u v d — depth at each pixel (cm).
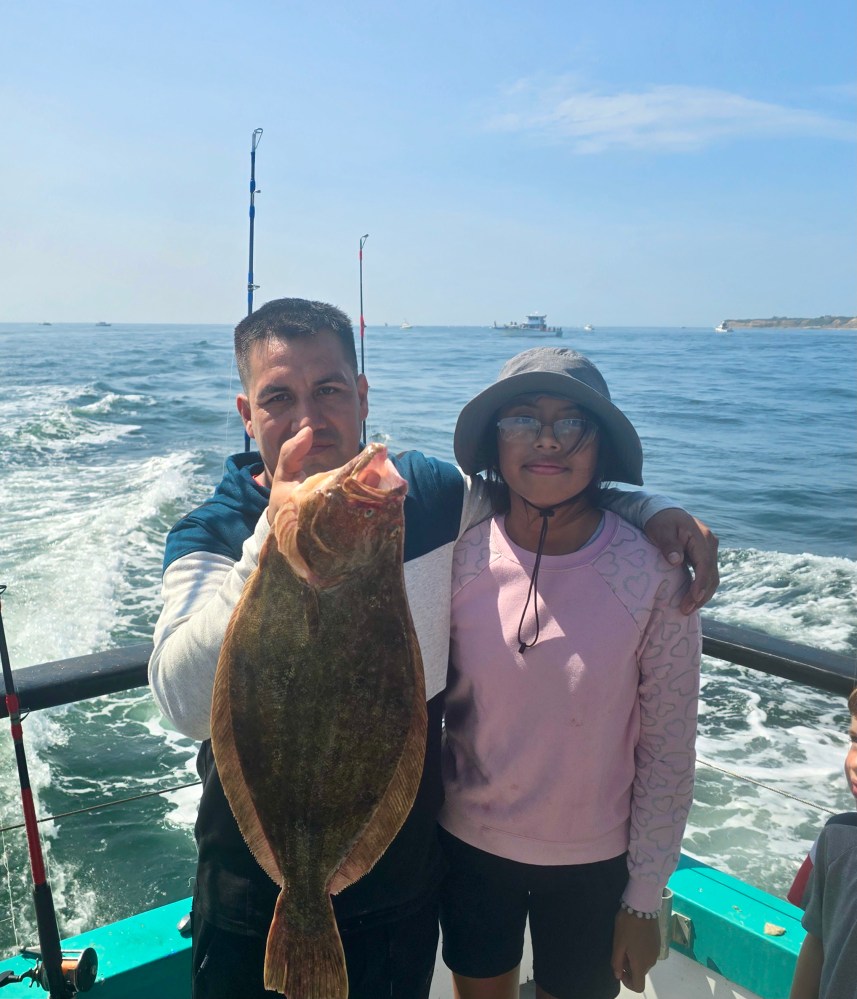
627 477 221
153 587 1050
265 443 201
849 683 245
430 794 204
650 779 213
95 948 243
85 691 241
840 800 629
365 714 169
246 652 164
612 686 206
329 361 198
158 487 1570
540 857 213
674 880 279
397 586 169
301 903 169
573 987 221
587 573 208
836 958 179
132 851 569
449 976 278
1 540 1229
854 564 1215
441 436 2209
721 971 262
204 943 191
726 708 778
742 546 1352
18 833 585
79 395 3184
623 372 4884
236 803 168
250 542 174
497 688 210
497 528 222
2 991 233
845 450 2220
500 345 8669
